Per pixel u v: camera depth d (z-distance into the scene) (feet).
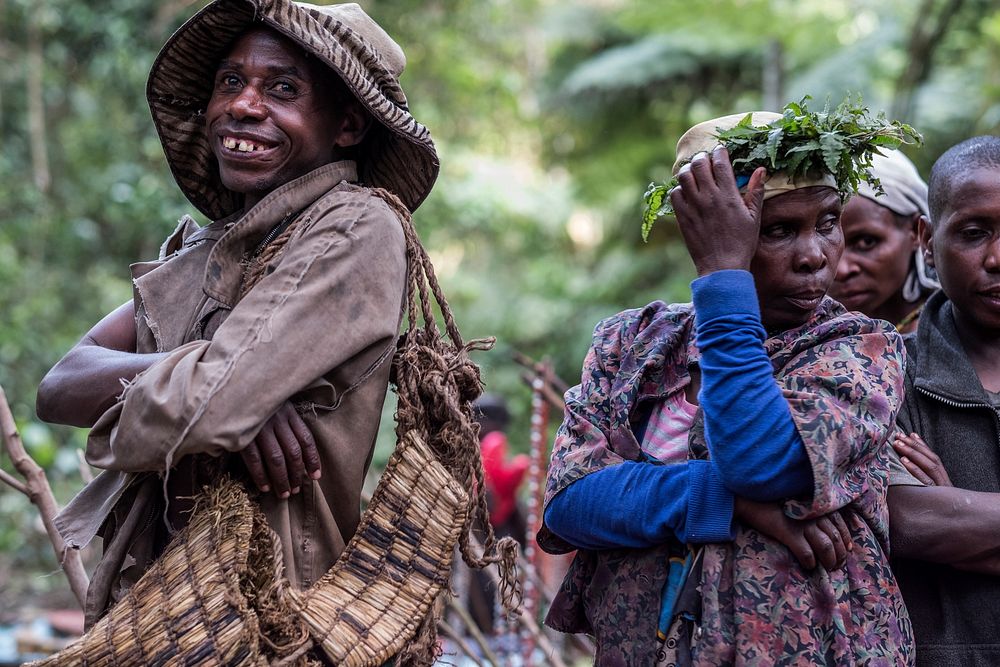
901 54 31.65
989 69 29.78
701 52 37.63
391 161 8.18
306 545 6.98
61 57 26.58
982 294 7.89
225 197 8.43
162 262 8.06
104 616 6.95
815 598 6.58
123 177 25.72
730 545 6.72
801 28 36.06
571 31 41.60
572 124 43.60
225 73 7.48
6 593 22.45
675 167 7.48
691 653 6.63
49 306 24.57
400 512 7.02
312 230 7.06
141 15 25.91
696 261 6.89
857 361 6.84
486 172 39.27
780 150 6.81
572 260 46.80
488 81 38.83
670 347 7.33
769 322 7.13
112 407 6.81
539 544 7.68
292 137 7.41
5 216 25.57
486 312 42.34
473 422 7.54
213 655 6.31
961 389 7.89
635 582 7.00
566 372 40.55
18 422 21.94
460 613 10.48
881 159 9.88
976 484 7.77
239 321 6.71
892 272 9.85
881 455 7.13
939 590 7.68
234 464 6.98
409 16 32.40
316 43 7.22
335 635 6.56
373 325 6.92
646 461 7.18
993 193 7.82
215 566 6.51
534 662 12.82
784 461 6.45
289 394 6.61
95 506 7.36
